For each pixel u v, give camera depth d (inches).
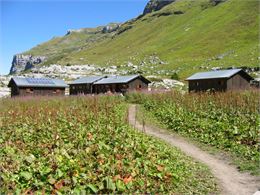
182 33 7721.5
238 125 876.6
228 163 662.5
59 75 4810.5
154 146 685.9
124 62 6510.8
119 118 1018.7
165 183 496.7
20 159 479.5
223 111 1049.5
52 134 683.4
